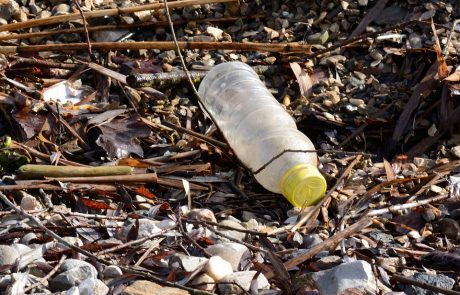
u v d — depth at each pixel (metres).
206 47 5.20
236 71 4.60
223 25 5.46
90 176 4.06
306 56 5.13
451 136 4.64
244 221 4.02
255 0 5.49
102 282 3.14
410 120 4.67
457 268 3.63
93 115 4.56
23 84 4.79
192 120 4.79
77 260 3.27
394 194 4.17
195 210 3.82
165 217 3.85
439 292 3.35
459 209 4.02
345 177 4.29
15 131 4.47
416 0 5.29
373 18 5.28
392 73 5.01
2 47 5.03
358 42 5.18
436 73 4.77
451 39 5.07
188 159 4.43
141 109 4.78
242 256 3.46
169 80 4.93
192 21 5.40
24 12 5.33
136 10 5.33
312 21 5.36
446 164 4.41
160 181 4.16
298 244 3.71
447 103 4.66
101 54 5.15
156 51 5.19
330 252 3.59
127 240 3.51
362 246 3.70
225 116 4.46
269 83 5.08
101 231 3.65
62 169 4.04
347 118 4.75
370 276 3.35
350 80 4.99
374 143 4.69
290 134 4.07
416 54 5.02
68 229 3.62
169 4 5.38
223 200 4.16
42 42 5.21
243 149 4.20
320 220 3.97
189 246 3.52
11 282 3.10
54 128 4.44
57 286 3.15
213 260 3.28
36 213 3.68
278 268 3.31
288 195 3.92
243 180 4.31
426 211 4.00
